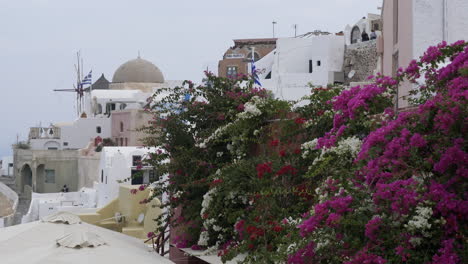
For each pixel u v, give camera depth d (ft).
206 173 45.55
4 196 197.98
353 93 30.22
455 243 21.01
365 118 28.35
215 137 43.73
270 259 29.17
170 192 48.16
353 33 160.15
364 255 21.56
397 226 21.99
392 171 22.79
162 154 49.32
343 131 28.50
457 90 22.86
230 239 40.40
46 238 43.45
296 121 36.96
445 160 21.39
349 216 22.98
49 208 142.41
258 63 164.86
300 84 139.23
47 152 212.23
